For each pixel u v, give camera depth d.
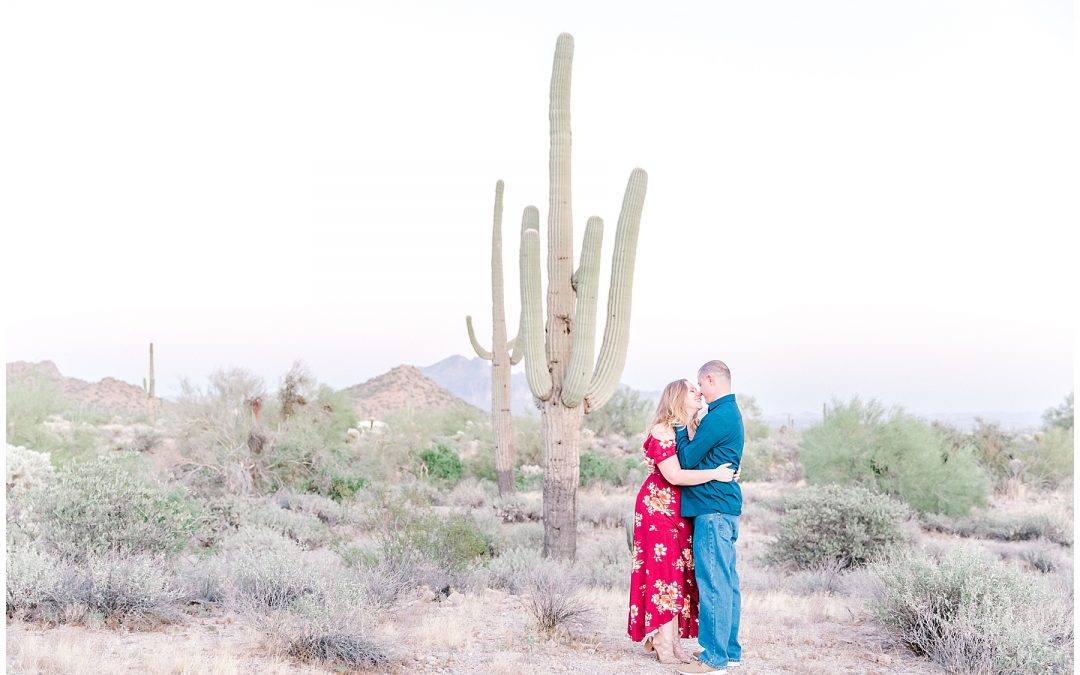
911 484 16.05
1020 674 5.14
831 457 16.56
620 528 14.66
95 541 7.29
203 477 15.75
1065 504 19.44
